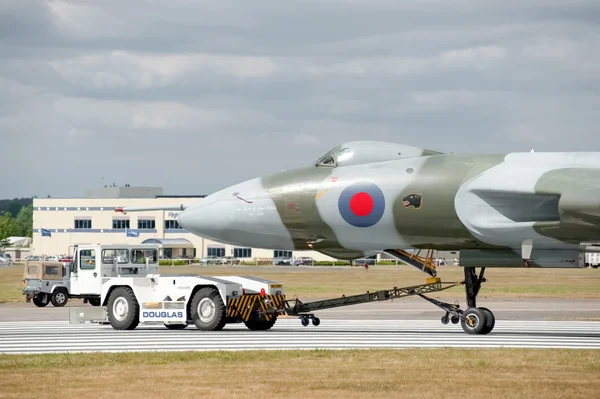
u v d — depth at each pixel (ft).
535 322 135.44
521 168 106.52
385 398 60.59
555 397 60.85
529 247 106.11
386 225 111.86
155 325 130.72
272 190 117.80
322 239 116.88
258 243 120.88
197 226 121.39
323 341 101.86
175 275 119.85
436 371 73.36
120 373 73.00
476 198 107.04
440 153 116.78
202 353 86.12
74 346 97.35
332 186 114.11
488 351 87.81
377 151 116.06
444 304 114.83
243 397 61.21
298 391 63.52
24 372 73.97
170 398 61.05
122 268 166.50
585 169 104.22
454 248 112.98
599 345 97.30
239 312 115.75
